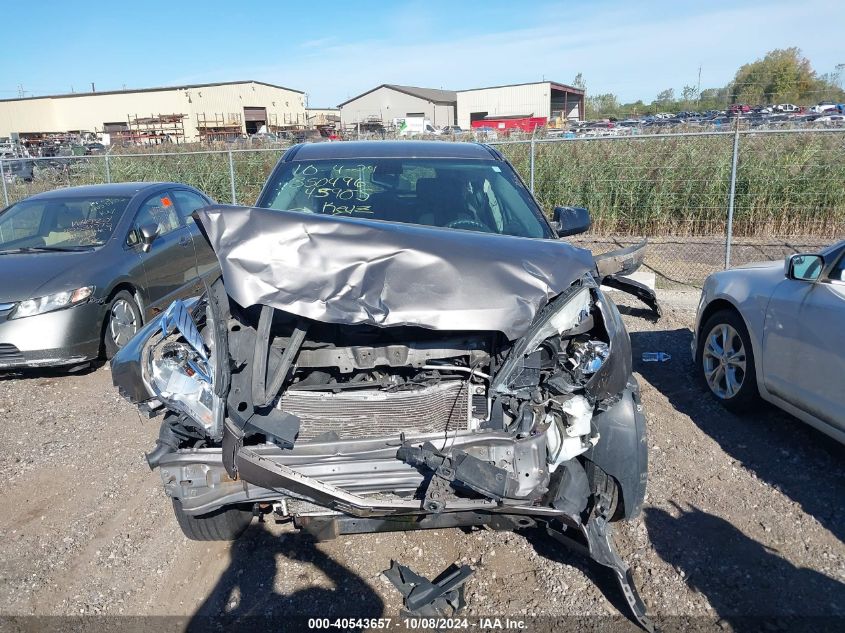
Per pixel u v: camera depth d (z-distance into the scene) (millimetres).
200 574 3262
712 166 11367
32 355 5777
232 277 2654
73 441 4770
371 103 58750
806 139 11484
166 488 2736
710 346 5082
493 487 2561
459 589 3049
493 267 2750
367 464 2627
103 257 6426
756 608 2908
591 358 2777
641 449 3008
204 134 44375
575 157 12156
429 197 4102
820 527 3459
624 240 11430
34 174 16422
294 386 2861
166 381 2637
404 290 2650
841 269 3938
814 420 4016
